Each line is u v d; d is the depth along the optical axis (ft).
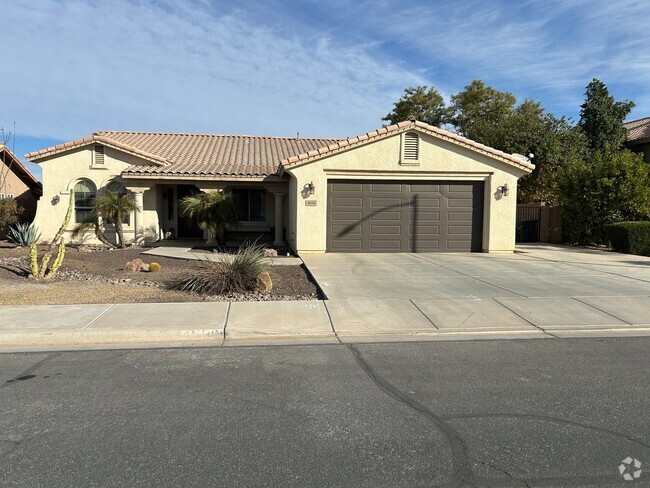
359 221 54.19
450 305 28.53
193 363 19.16
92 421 13.85
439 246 55.31
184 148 79.56
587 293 31.89
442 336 23.50
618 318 26.40
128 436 12.94
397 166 53.57
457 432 13.23
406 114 134.00
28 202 87.25
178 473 11.13
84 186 67.56
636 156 66.80
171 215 72.64
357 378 17.48
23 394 15.84
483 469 11.34
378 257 50.06
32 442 12.59
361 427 13.52
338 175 53.16
